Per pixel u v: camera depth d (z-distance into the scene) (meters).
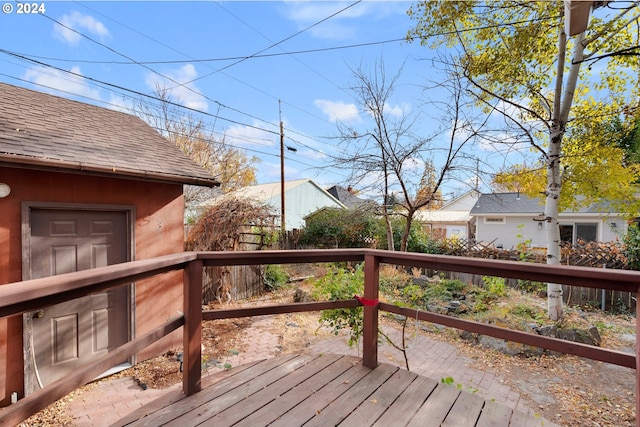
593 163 5.73
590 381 3.64
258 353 4.31
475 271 1.75
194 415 1.62
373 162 8.07
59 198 3.30
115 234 3.79
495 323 4.78
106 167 3.38
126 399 3.18
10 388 3.00
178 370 3.79
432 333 5.05
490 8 5.32
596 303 6.57
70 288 1.05
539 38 5.29
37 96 4.47
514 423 1.61
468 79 5.79
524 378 3.69
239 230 7.63
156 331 1.58
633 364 1.34
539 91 5.59
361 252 2.22
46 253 3.27
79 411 2.96
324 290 2.90
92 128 4.29
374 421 1.60
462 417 1.65
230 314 1.93
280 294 7.71
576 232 12.27
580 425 2.82
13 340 3.03
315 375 2.07
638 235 7.03
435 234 12.99
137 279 1.43
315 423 1.57
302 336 4.96
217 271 6.82
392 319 5.66
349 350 4.38
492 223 14.24
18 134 3.23
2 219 2.96
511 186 6.89
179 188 4.41
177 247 4.37
